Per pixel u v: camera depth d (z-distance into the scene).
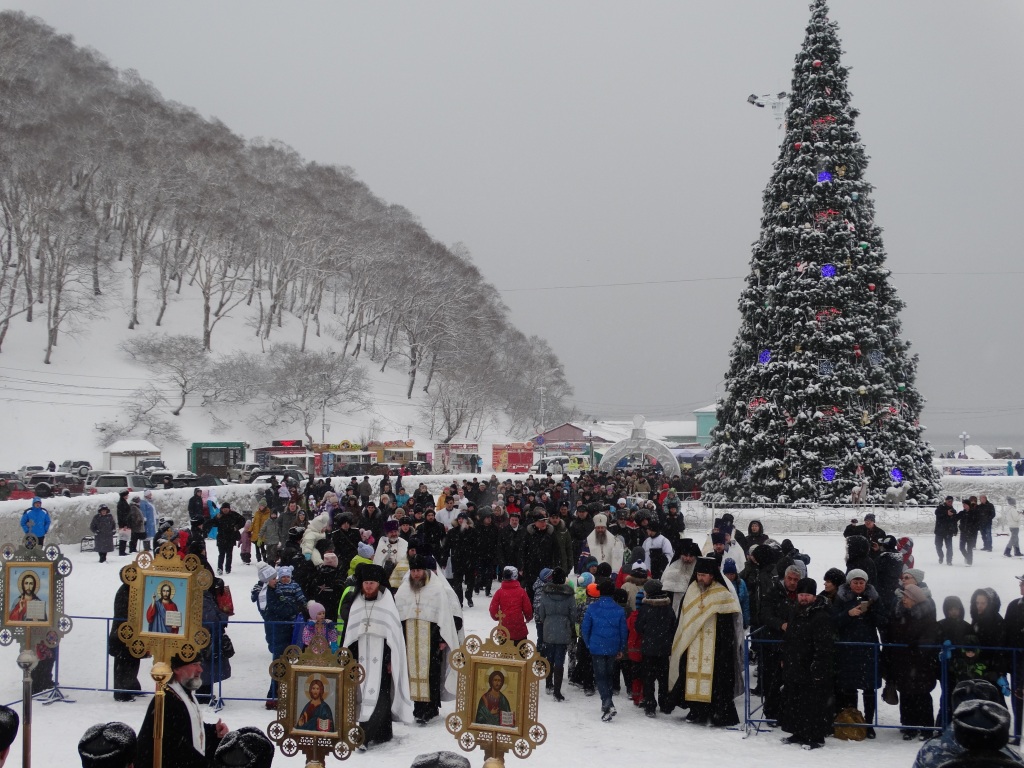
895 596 12.08
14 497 40.97
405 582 12.20
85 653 15.64
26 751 8.34
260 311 121.31
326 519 18.22
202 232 118.75
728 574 13.57
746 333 38.34
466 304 134.12
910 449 37.62
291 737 7.44
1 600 9.80
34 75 128.25
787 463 36.88
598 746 10.96
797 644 11.08
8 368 92.88
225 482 53.19
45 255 100.62
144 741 6.59
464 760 5.87
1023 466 71.19
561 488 32.50
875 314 37.56
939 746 5.32
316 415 102.44
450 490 27.12
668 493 33.28
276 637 12.78
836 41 38.19
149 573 7.43
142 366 101.25
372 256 128.75
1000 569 26.34
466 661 7.42
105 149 117.06
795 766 10.04
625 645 12.35
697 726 11.97
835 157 37.69
